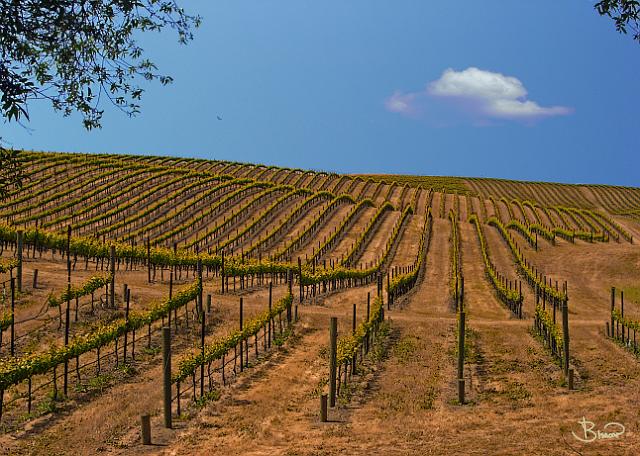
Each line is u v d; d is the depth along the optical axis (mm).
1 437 17906
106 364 26391
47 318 30953
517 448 15844
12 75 9375
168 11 10289
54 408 20641
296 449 16781
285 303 36719
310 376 27516
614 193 152000
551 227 97438
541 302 49969
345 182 123688
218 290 45062
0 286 34625
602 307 48938
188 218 73562
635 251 70938
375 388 25719
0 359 23594
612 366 29469
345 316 40312
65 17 9570
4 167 10039
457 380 26094
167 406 19125
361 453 16188
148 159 114000
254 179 104812
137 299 36906
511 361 30797
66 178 80562
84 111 10461
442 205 114188
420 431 18453
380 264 62094
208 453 16656
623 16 10297
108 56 10336
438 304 47906
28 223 62094
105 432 18375
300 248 67625
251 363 29219
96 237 60344
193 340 32094
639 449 15156
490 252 73312
